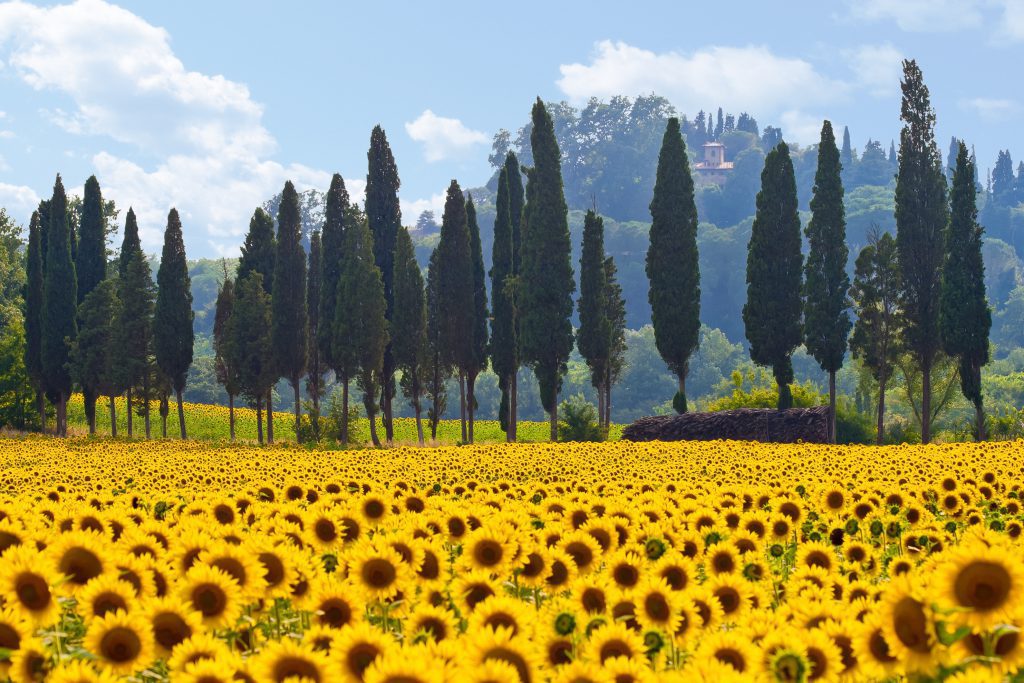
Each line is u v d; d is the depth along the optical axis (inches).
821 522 419.8
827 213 2148.1
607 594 235.0
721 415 2052.2
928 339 2140.7
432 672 151.2
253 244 2851.9
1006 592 153.6
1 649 184.2
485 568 285.9
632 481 661.3
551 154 2237.9
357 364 2314.2
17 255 3907.5
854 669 180.5
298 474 904.3
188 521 345.7
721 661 177.5
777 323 2169.0
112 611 214.4
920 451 1242.0
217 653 179.0
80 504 493.4
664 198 2319.1
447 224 2364.7
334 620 225.3
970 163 2039.9
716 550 313.0
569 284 2214.6
